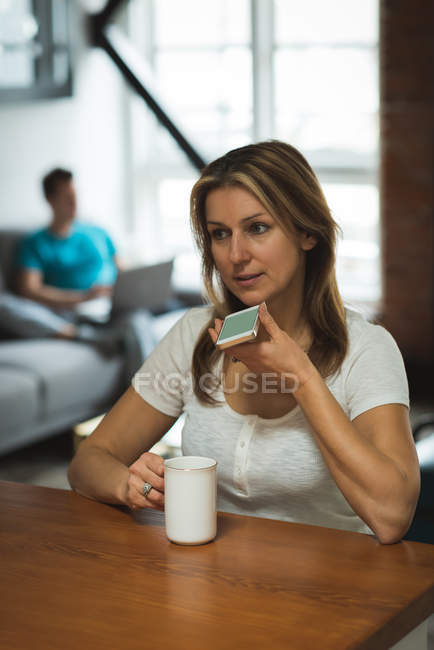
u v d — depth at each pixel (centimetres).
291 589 101
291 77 530
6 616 96
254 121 538
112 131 562
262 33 529
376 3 500
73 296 434
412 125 448
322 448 120
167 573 106
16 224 497
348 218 528
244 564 108
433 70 439
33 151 506
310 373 118
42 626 93
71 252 443
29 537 119
